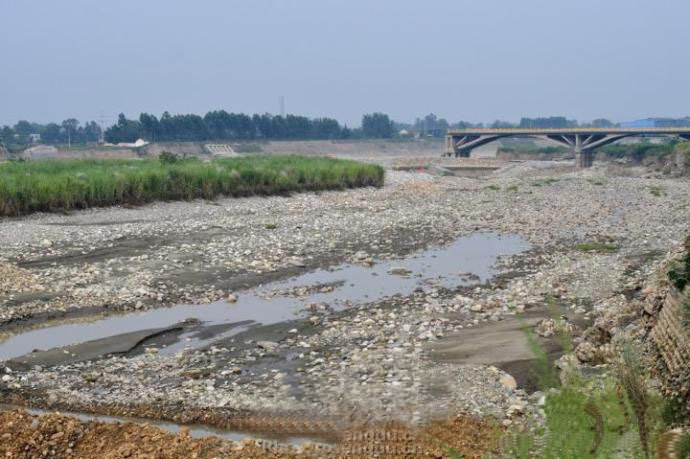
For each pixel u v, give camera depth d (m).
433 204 45.94
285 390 13.38
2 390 13.60
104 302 19.78
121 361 15.26
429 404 12.34
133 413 12.54
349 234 32.16
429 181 68.44
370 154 178.25
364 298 20.98
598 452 7.67
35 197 37.06
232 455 10.45
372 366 14.47
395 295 21.33
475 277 23.89
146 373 14.50
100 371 14.59
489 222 37.28
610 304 17.69
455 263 26.44
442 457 10.21
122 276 22.56
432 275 24.30
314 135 186.75
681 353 10.51
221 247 27.69
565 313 18.03
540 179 66.12
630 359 7.43
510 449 9.69
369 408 12.28
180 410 12.60
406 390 13.00
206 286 21.94
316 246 29.02
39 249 26.42
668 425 9.18
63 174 42.38
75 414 12.53
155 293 20.78
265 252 27.19
